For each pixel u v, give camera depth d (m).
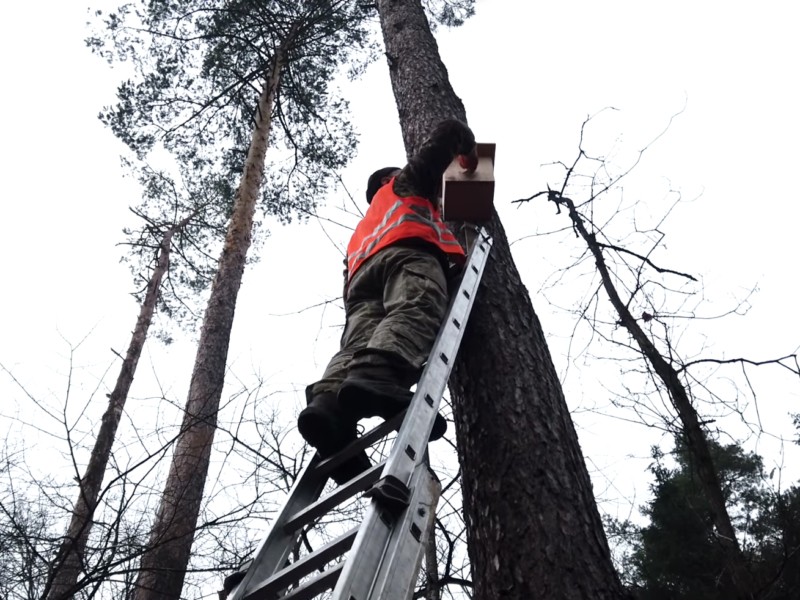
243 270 8.44
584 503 2.23
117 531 4.05
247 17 10.70
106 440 8.31
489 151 2.87
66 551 4.20
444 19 11.30
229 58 10.85
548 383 2.60
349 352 2.43
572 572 2.01
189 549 5.09
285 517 2.07
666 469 7.39
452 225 3.28
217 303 7.92
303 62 11.03
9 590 4.10
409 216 2.63
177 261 12.57
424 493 1.77
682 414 4.17
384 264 2.56
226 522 4.41
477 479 2.37
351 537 1.78
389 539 1.62
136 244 12.19
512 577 2.06
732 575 3.88
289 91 10.77
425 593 3.96
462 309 2.46
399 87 4.66
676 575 6.50
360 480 1.95
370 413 2.16
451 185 2.77
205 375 7.21
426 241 2.57
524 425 2.40
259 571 1.90
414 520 1.67
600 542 2.14
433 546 4.38
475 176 2.77
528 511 2.17
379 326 2.27
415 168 2.69
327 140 11.17
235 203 8.94
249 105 10.77
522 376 2.56
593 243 4.71
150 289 11.48
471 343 2.72
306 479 2.22
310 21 10.59
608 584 2.02
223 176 11.60
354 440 2.23
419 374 2.25
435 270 2.49
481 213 2.87
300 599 1.70
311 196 11.20
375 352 2.14
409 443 1.86
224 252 8.41
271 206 11.20
